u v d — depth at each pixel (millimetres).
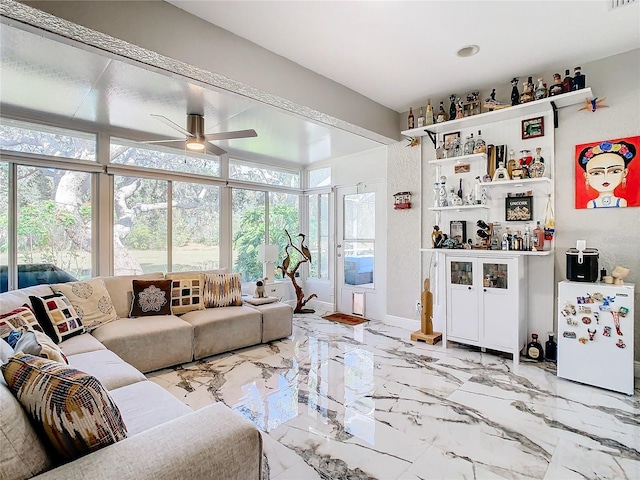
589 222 2992
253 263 5570
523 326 3252
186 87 2902
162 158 4527
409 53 2732
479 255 3348
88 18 1812
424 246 4102
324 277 5879
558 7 2170
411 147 4168
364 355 3402
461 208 3533
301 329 4406
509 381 2760
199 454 1016
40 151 3623
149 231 4426
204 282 3848
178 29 2154
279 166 5941
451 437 2006
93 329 2918
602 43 2633
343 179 5445
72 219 3842
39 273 3641
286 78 2791
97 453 967
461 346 3670
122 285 3451
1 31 2084
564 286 2758
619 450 1873
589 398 2463
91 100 3172
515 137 3371
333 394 2559
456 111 3477
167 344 3023
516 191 3361
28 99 3146
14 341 1765
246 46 2516
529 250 3189
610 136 2887
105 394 1060
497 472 1706
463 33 2455
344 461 1795
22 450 877
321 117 3236
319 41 2549
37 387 981
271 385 2719
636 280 2785
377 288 4965
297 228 6172
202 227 4953
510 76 3172
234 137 3373
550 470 1719
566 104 3035
